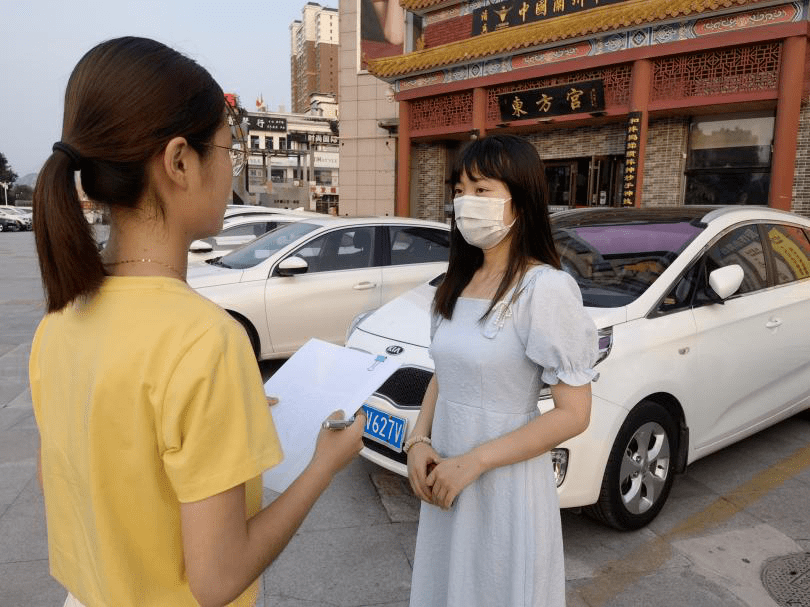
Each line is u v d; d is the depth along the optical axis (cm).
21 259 1803
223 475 82
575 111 1197
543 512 155
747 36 954
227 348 85
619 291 308
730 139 1131
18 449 389
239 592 86
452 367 158
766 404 359
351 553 279
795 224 404
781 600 245
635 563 271
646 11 1021
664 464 302
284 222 939
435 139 1591
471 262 167
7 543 284
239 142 110
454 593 159
